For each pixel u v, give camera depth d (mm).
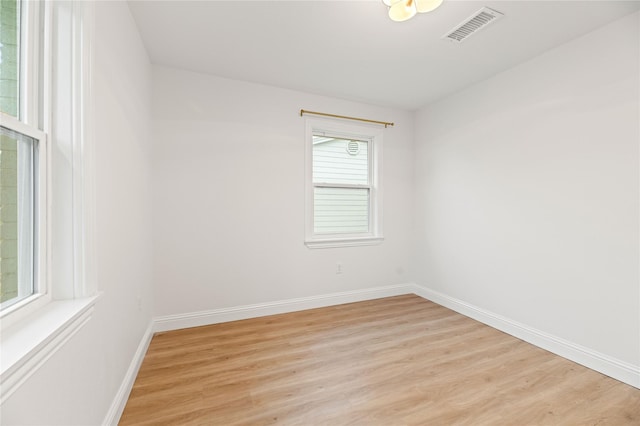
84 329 1103
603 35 1997
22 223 956
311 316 3008
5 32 902
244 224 2918
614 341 1938
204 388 1788
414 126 3836
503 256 2684
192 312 2721
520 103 2533
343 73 2746
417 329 2699
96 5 1261
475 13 1889
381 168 3627
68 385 976
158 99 2582
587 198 2082
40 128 1047
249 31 2098
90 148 1143
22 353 714
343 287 3434
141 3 1784
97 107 1269
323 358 2164
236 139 2875
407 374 1960
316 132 3334
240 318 2902
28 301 947
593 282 2049
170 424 1490
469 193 3041
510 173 2619
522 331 2500
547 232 2330
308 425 1494
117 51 1566
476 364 2094
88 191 1134
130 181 1810
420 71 2701
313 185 3287
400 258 3787
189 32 2105
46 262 1052
